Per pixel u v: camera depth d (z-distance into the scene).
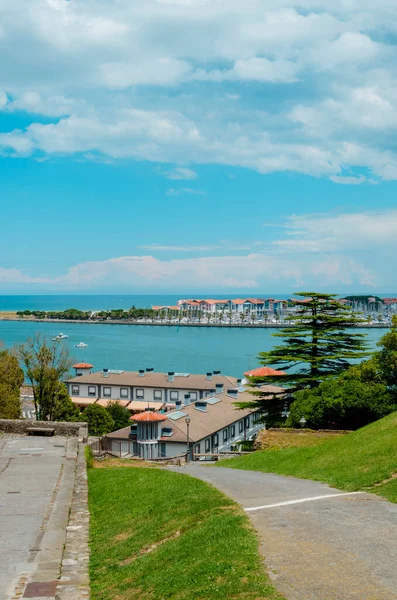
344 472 21.55
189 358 188.75
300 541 11.97
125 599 10.99
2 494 19.91
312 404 41.84
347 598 9.16
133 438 56.78
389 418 29.75
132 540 14.65
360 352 50.06
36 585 11.87
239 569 10.55
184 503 16.89
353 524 13.19
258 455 32.19
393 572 10.12
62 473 23.50
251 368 163.62
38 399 65.62
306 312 54.91
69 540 15.05
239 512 14.70
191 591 10.19
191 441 54.53
